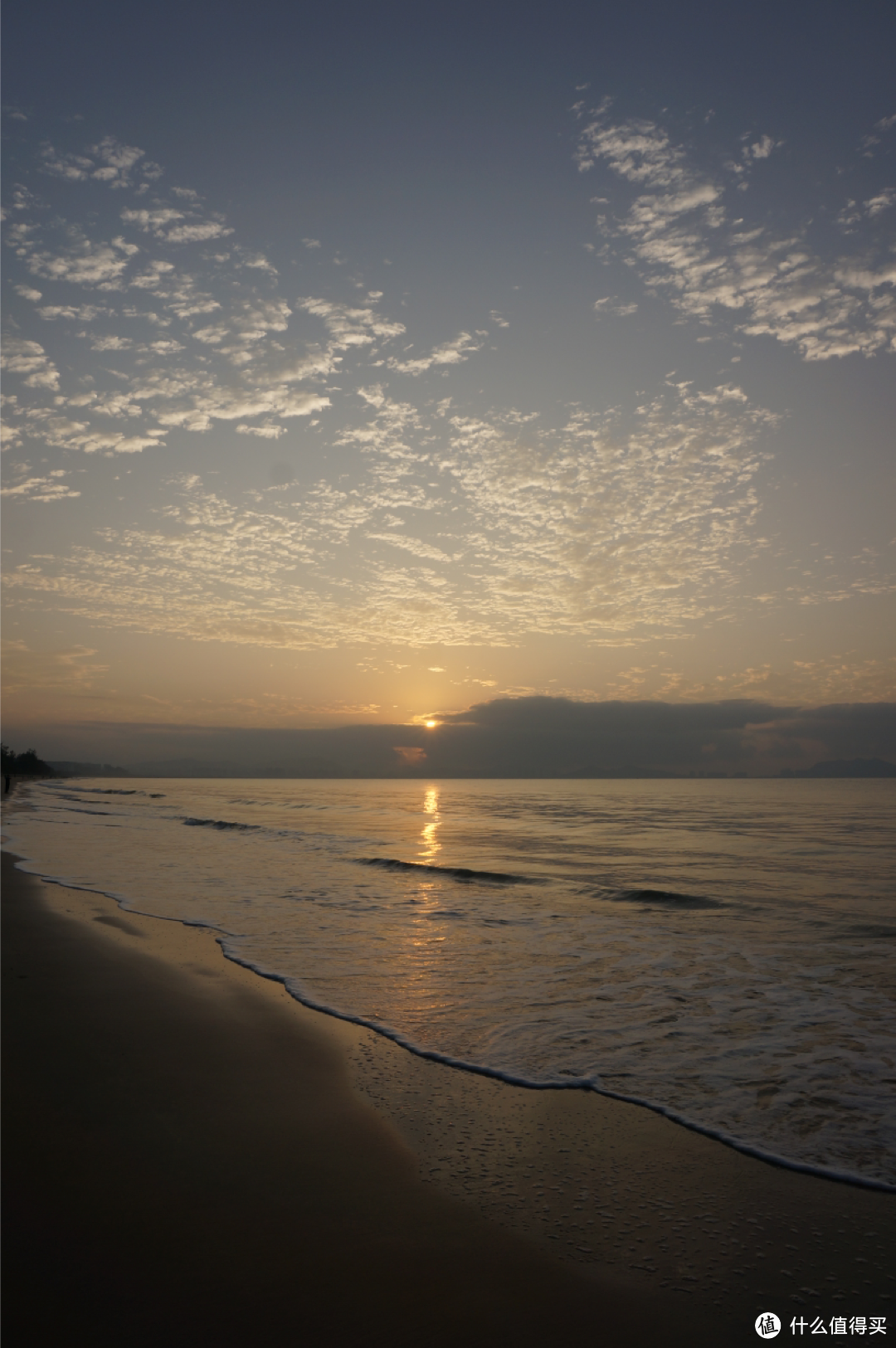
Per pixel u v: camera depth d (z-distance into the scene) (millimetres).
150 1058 6012
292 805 63500
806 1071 5930
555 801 77000
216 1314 3043
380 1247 3559
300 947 10156
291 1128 4824
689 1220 3844
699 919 12750
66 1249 3457
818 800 77438
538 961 9594
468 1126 4910
